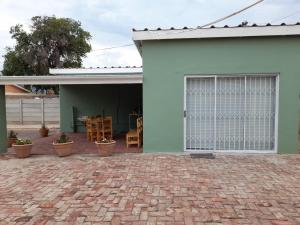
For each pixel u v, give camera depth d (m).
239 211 4.47
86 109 13.87
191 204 4.75
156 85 8.30
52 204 4.86
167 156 8.03
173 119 8.36
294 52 7.87
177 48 8.17
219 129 8.38
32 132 15.38
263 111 8.22
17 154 8.39
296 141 8.08
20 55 26.61
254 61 7.97
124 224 4.11
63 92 13.94
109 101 13.74
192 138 8.49
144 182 5.88
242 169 6.70
